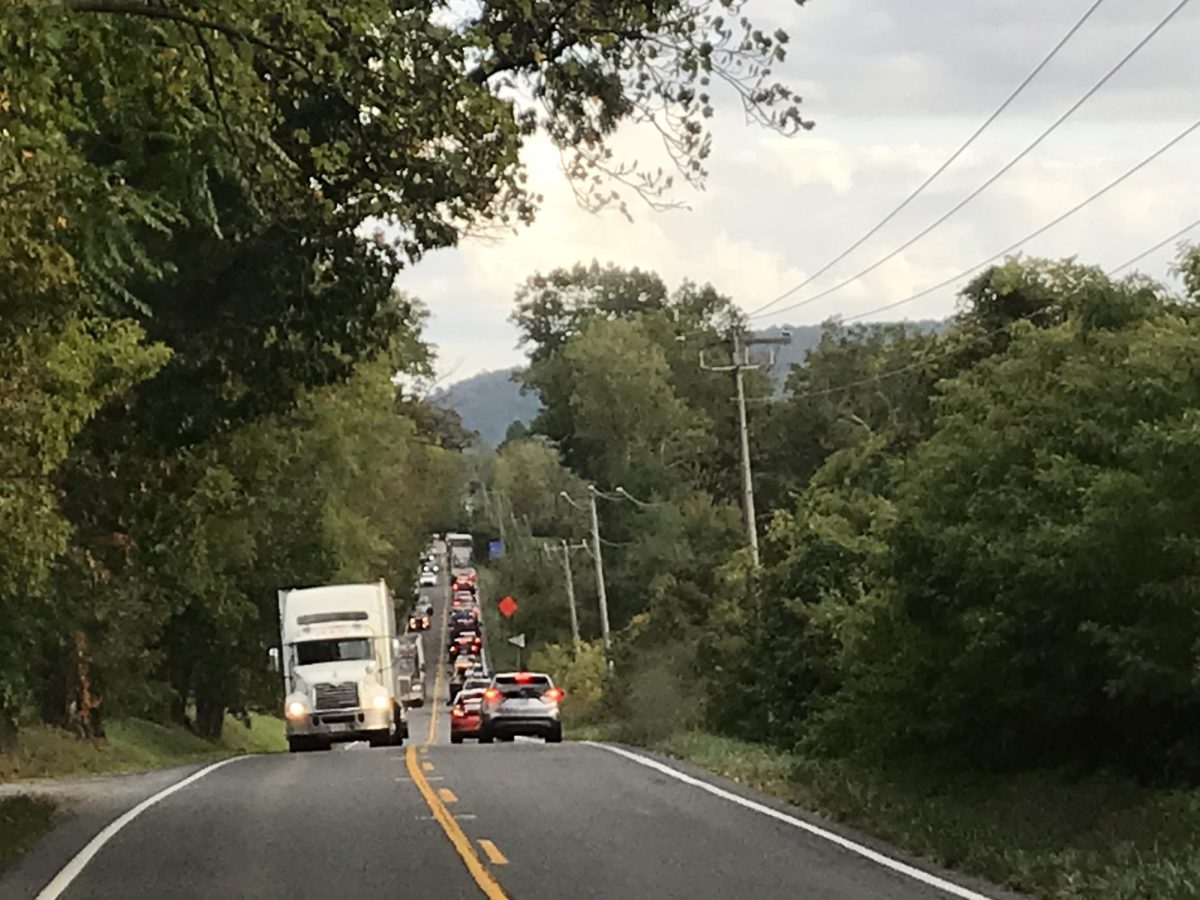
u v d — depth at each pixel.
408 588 90.88
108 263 19.17
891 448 46.25
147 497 33.53
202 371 26.81
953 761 20.97
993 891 13.27
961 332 48.44
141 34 14.20
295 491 52.41
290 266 24.73
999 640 17.59
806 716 32.56
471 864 14.99
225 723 72.50
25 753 36.09
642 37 19.31
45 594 29.75
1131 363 16.55
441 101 15.30
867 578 24.75
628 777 24.59
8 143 13.19
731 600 47.25
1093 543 15.88
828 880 13.89
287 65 15.25
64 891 13.91
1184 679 15.52
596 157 18.61
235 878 14.44
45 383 16.89
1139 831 14.76
